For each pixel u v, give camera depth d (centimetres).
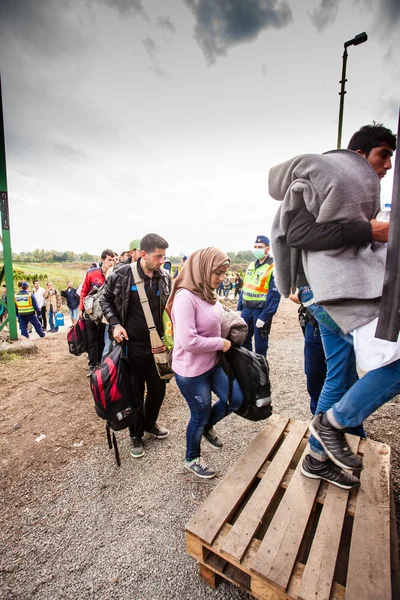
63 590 159
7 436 303
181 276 204
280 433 218
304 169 125
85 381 444
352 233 118
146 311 238
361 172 121
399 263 85
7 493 226
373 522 145
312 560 128
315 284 129
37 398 390
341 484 162
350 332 129
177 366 210
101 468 251
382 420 301
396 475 220
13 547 183
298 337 708
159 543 184
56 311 1015
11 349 591
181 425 313
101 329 434
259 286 430
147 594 156
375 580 119
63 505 214
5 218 607
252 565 127
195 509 208
